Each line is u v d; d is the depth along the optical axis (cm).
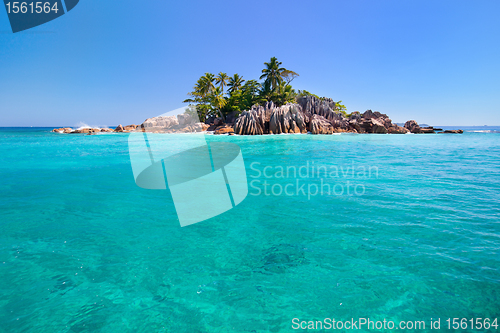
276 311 169
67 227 308
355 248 254
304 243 266
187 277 207
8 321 158
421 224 316
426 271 213
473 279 201
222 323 159
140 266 223
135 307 173
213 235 288
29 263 226
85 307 172
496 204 396
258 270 217
